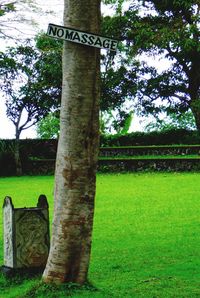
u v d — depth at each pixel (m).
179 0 33.47
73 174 7.58
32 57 32.16
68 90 7.62
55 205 7.71
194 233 12.63
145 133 37.53
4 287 8.76
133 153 33.84
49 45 30.75
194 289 8.20
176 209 15.95
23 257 9.11
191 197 18.03
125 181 24.27
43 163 32.72
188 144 36.09
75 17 7.62
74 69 7.59
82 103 7.59
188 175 25.17
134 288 8.34
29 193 21.55
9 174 32.78
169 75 35.16
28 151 34.88
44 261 9.21
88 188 7.64
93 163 7.68
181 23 33.56
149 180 23.97
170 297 7.82
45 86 32.38
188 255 10.52
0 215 16.52
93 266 9.90
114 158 31.23
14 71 32.16
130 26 34.69
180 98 36.16
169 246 11.41
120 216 15.33
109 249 11.34
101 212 16.12
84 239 7.66
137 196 18.91
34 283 8.17
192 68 35.47
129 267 9.77
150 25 34.44
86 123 7.60
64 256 7.61
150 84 34.91
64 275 7.62
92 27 7.66
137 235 12.71
